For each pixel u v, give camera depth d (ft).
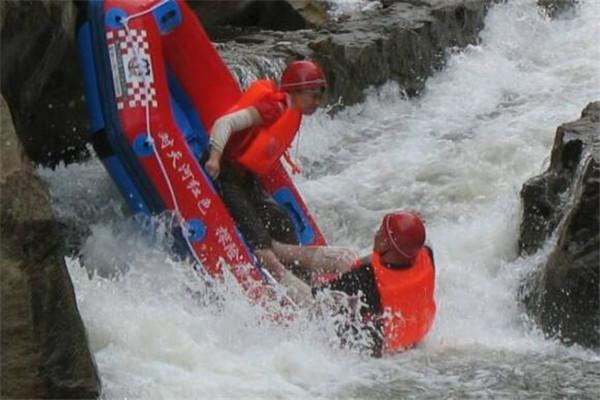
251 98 72.38
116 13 70.03
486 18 123.95
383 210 84.48
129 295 65.72
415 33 111.04
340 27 112.68
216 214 70.64
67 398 52.85
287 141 73.46
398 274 64.80
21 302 51.37
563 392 59.41
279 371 60.39
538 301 69.10
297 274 72.02
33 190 52.75
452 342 67.05
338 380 60.08
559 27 126.31
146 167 69.62
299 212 78.48
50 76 79.41
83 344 53.57
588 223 66.54
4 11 64.64
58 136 83.51
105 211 75.46
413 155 91.91
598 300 65.87
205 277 69.77
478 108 103.96
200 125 76.59
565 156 72.95
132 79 69.62
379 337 64.03
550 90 106.93
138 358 59.26
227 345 62.64
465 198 84.94
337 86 101.14
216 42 111.14
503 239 76.33
